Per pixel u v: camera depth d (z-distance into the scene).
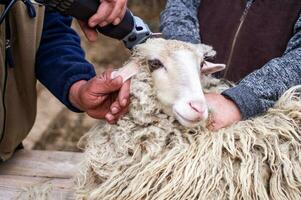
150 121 1.84
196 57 1.85
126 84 1.83
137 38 1.93
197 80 1.79
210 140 1.84
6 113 2.40
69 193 2.21
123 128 1.86
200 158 1.81
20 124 2.46
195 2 2.33
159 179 1.80
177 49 1.84
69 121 4.34
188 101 1.75
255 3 2.21
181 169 1.80
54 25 2.34
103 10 1.82
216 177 1.78
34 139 4.10
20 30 2.25
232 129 1.86
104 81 1.83
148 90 1.83
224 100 1.88
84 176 1.92
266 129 1.86
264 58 2.19
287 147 1.84
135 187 1.80
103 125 1.94
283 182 1.82
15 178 2.39
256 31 2.20
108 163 1.86
